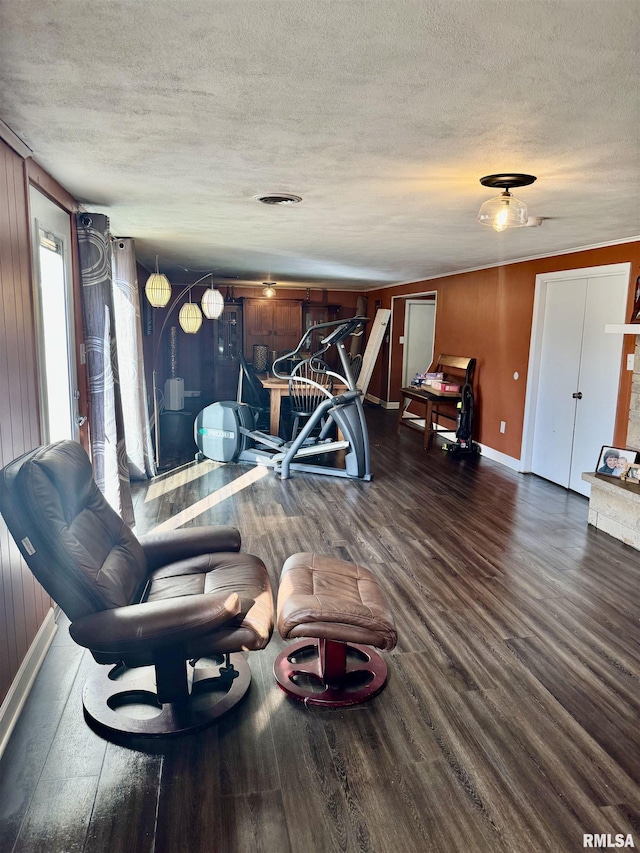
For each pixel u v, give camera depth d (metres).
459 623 2.84
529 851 1.63
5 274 2.13
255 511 4.45
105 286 3.48
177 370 10.60
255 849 1.62
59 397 3.16
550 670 2.48
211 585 2.25
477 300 6.66
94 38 1.43
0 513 1.81
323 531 4.05
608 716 2.21
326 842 1.65
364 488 5.15
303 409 6.60
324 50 1.48
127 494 3.85
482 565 3.54
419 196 3.13
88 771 1.88
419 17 1.30
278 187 3.02
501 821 1.73
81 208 3.61
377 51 1.48
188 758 1.95
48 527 1.81
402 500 4.82
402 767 1.93
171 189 3.13
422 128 2.06
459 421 6.59
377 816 1.74
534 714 2.20
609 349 4.63
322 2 1.24
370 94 1.77
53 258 3.07
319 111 1.92
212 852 1.61
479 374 6.62
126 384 5.11
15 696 2.11
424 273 7.52
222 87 1.74
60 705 2.19
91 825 1.68
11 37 1.43
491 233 4.26
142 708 2.20
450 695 2.30
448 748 2.02
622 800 1.82
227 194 3.22
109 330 3.54
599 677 2.45
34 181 2.57
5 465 2.04
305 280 9.36
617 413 4.52
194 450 6.59
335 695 2.26
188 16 1.32
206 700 2.26
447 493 5.05
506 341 6.05
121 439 3.75
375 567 3.47
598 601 3.12
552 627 2.83
